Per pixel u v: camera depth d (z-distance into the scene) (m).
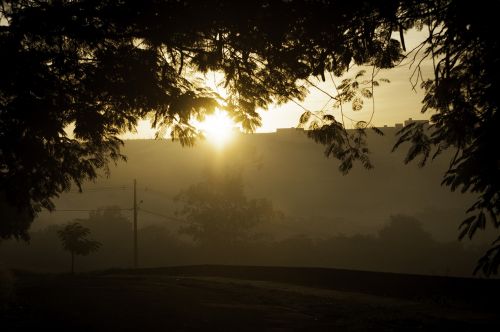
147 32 10.71
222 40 11.21
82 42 11.25
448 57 10.03
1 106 10.34
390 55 11.05
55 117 10.91
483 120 9.48
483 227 9.02
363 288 18.61
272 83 12.41
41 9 10.14
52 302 15.51
